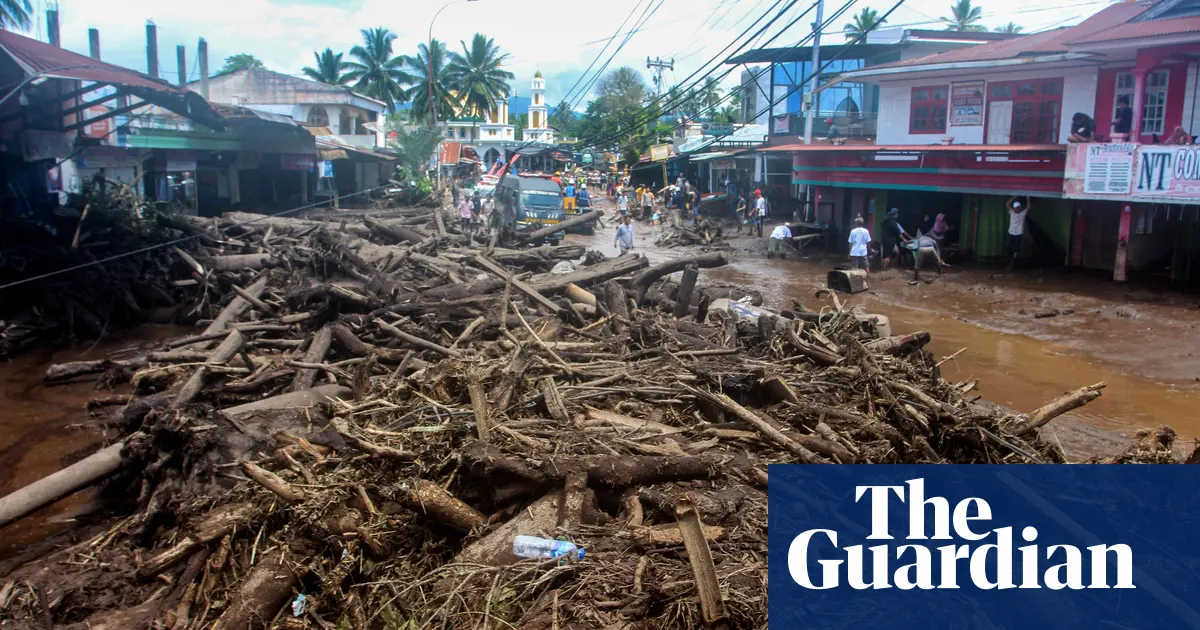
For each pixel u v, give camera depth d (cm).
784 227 2666
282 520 627
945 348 1387
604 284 1359
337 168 4512
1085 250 2058
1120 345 1366
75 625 559
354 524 597
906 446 692
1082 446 870
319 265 1519
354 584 573
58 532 736
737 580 479
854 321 1086
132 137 2409
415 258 1784
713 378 838
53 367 1200
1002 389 1139
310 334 1255
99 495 802
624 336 1092
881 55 3438
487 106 7356
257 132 2908
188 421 748
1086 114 1998
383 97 7019
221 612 559
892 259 2381
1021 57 2017
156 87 1703
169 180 3012
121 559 654
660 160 4316
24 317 1423
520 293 1429
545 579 502
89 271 1544
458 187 4728
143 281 1616
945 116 2433
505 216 2991
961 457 691
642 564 498
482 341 1154
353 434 697
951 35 3350
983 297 1825
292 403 902
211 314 1594
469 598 504
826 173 2695
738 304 1363
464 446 649
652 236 3462
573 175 5634
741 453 675
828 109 3594
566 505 580
